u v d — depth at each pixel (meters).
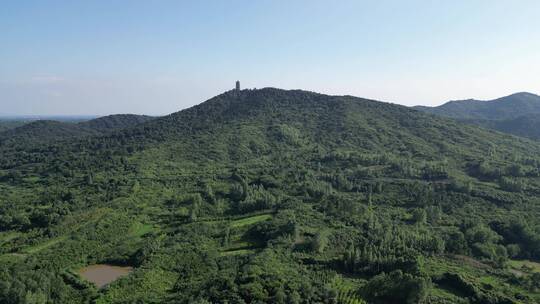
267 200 153.38
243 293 87.88
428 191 162.00
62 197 157.00
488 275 103.31
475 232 123.12
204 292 91.44
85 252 121.06
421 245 115.81
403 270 100.81
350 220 137.12
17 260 110.31
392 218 141.75
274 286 90.06
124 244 126.62
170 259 116.25
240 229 134.75
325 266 106.38
